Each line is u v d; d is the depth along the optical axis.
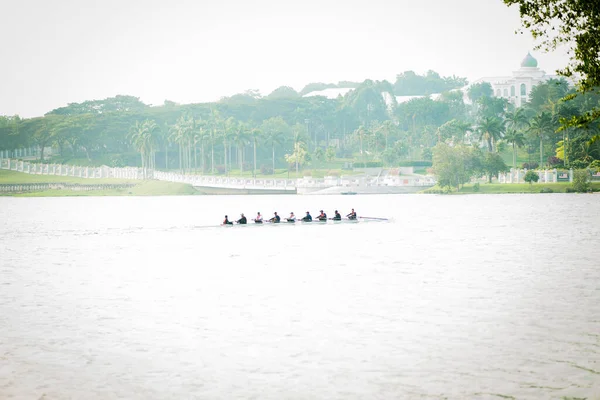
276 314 38.84
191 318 38.12
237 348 31.84
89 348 32.16
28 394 26.19
